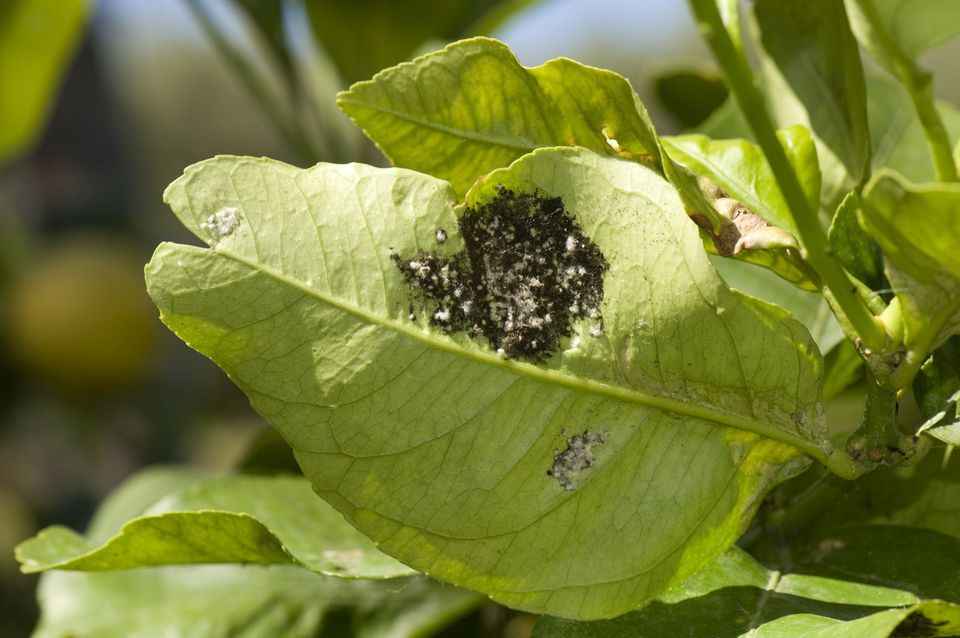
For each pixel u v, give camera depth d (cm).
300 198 33
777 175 33
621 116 35
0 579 95
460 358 34
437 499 34
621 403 34
